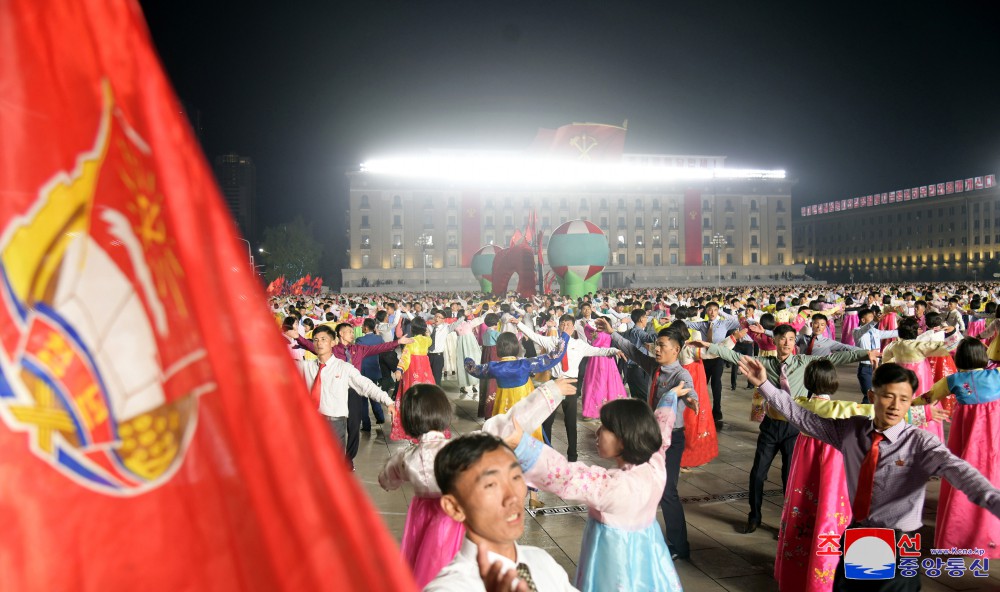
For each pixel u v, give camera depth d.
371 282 80.81
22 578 0.70
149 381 0.78
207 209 0.83
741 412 11.04
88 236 0.76
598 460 8.14
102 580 0.74
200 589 0.77
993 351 6.68
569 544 5.62
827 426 3.68
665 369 5.36
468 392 13.01
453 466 1.97
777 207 88.06
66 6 0.77
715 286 77.25
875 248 104.88
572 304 21.36
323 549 0.81
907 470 3.38
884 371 3.42
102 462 0.75
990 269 87.75
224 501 0.79
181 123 0.83
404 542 3.53
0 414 0.71
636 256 84.88
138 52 0.82
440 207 82.19
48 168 0.74
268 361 0.81
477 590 1.89
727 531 5.82
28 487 0.71
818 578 4.24
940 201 94.69
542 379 8.38
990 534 4.94
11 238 0.72
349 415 8.03
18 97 0.73
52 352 0.74
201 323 0.80
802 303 17.98
